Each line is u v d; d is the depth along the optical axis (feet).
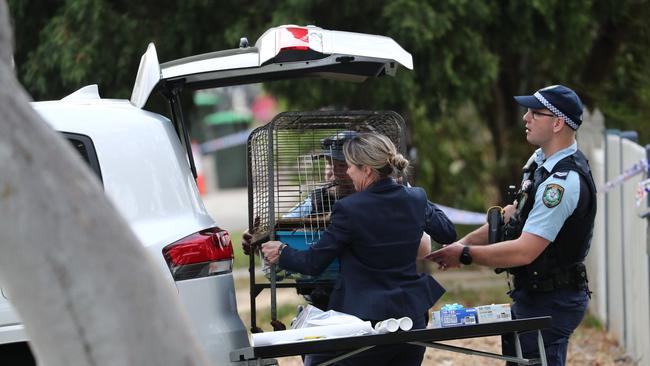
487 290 98.07
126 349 20.44
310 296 45.85
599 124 89.30
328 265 40.86
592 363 69.67
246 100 270.67
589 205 43.52
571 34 91.09
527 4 85.71
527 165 46.14
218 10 83.66
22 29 87.25
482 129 126.11
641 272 65.92
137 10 84.84
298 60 44.39
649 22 101.30
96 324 20.26
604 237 80.64
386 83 81.71
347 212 40.40
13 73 21.17
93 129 41.63
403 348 41.63
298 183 44.52
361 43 44.75
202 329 40.52
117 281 20.44
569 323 44.09
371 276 40.65
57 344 20.25
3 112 19.70
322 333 38.27
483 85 87.30
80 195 20.26
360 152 40.93
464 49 85.10
